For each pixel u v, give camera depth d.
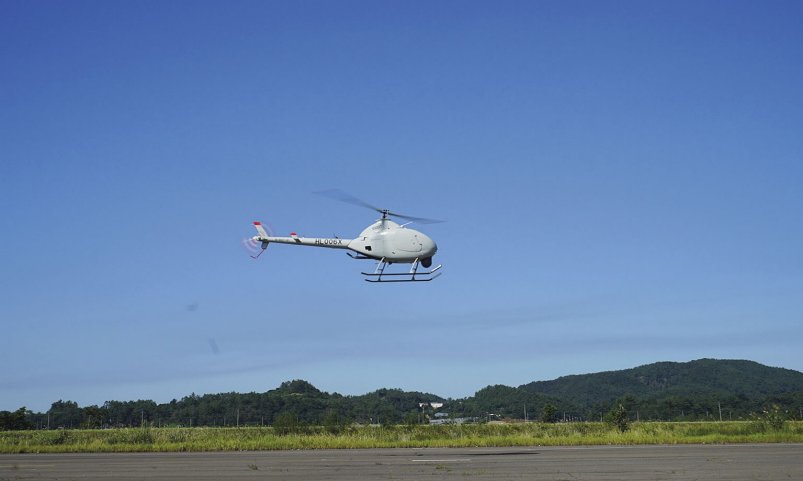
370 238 33.69
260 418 119.81
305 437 35.59
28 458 25.53
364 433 39.94
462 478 17.58
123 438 37.66
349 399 147.00
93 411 107.12
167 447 30.08
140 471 20.11
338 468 20.22
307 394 142.50
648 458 21.77
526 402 159.50
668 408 124.12
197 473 19.45
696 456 22.28
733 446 26.72
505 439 31.08
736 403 121.94
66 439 36.75
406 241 33.16
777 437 31.16
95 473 19.72
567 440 30.50
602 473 18.16
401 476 18.11
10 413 94.56
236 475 18.88
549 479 17.16
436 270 33.16
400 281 33.31
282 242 35.47
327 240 35.06
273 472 19.47
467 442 30.28
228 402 124.94
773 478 17.00
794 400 115.44
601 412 131.38
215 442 32.09
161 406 123.44
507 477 17.64
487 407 162.00
